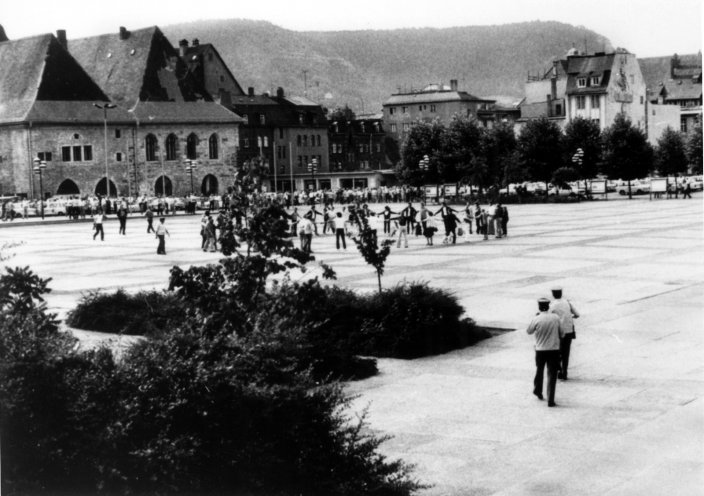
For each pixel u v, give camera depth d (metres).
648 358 21.89
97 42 144.12
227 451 10.47
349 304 24.05
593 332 25.14
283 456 10.91
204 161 138.00
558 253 46.06
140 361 10.63
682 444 15.20
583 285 34.03
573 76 150.12
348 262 44.62
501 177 113.81
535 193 117.56
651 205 93.06
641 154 112.69
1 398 9.43
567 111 151.00
